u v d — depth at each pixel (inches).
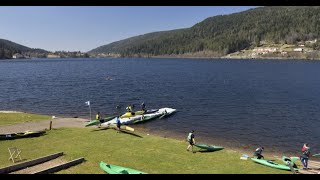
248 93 3373.5
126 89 3722.9
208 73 6230.3
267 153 1402.6
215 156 1202.0
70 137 1393.9
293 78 5083.7
